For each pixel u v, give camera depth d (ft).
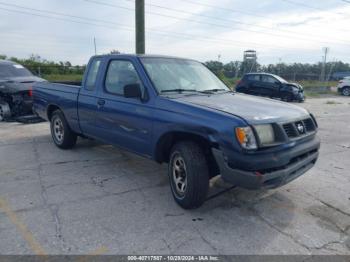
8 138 21.99
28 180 14.06
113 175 15.02
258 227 10.44
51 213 11.00
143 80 12.97
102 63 15.47
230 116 10.12
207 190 10.98
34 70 72.13
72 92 17.17
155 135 12.12
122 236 9.66
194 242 9.45
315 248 9.30
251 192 13.34
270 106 12.11
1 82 27.86
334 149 21.42
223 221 10.78
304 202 12.48
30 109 27.55
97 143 20.88
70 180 14.21
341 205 12.27
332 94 84.99
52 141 21.30
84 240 9.38
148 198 12.49
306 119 12.23
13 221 10.40
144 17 32.19
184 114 11.08
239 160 9.74
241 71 121.29
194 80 14.51
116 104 13.93
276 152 10.23
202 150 10.96
